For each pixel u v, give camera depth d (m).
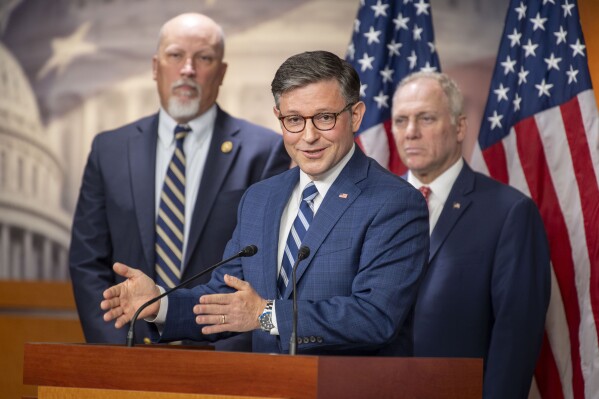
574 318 8.75
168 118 8.57
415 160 8.29
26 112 11.00
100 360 4.49
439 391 4.71
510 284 7.76
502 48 9.49
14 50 11.05
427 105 8.29
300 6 10.56
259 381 4.14
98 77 10.92
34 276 10.84
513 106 9.33
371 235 5.26
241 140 8.46
